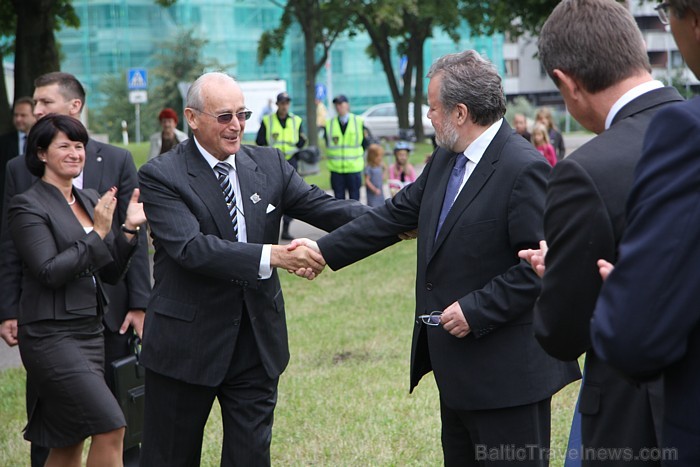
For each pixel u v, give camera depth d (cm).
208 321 372
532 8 1506
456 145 335
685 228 191
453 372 333
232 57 4434
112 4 4350
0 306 436
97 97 4388
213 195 376
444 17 3111
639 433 233
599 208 228
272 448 525
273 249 365
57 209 428
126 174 488
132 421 466
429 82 338
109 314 471
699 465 200
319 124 3769
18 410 620
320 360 700
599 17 241
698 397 200
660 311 191
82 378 413
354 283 1009
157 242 382
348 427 550
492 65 334
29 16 1283
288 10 2952
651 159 198
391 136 3772
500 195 325
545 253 251
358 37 5234
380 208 380
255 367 380
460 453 360
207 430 569
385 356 704
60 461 434
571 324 235
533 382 328
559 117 4228
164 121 1103
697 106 196
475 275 330
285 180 402
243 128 379
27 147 431
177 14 4375
